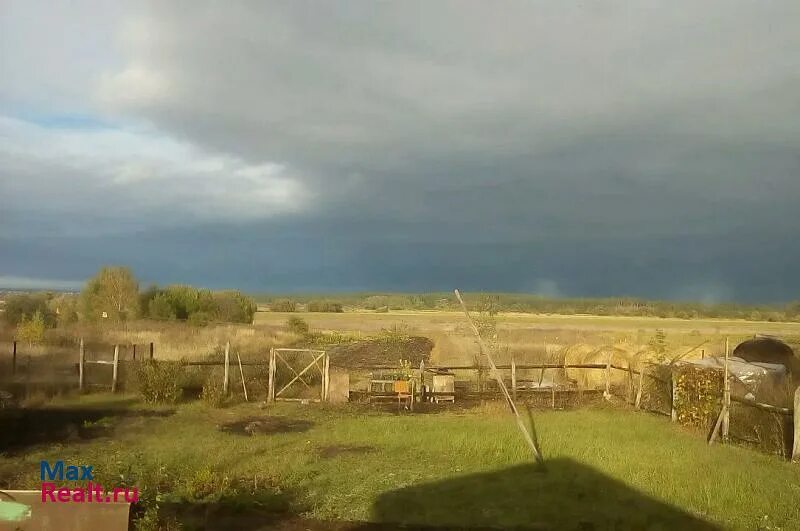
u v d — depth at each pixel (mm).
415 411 17094
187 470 10000
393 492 9242
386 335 40562
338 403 17734
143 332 38469
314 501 8805
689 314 109250
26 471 9977
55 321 45844
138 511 7070
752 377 16016
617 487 9617
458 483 9719
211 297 57594
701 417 14258
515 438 12859
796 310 107500
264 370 21453
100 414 15367
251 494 8891
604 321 87000
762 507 8773
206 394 17234
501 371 23781
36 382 18297
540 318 95000
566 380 22547
